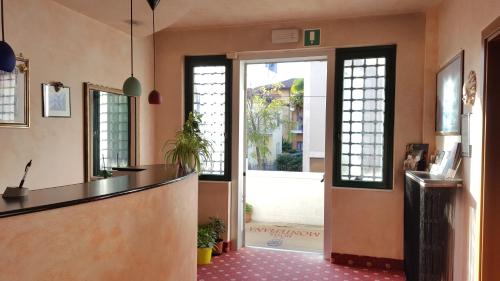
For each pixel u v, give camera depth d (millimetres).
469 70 2928
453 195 3133
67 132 3641
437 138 3980
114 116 4332
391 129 4371
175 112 5086
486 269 2557
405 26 4242
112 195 2047
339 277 4055
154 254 2502
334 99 4562
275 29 4672
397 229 4297
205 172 5117
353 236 4449
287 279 3986
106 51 4176
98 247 1962
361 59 4480
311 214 6566
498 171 2529
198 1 3561
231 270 4246
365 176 4512
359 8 4121
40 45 3316
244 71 5117
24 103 3139
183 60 5105
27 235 1578
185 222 3045
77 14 3738
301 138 6570
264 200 6777
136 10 3682
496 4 2363
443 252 3145
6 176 3004
